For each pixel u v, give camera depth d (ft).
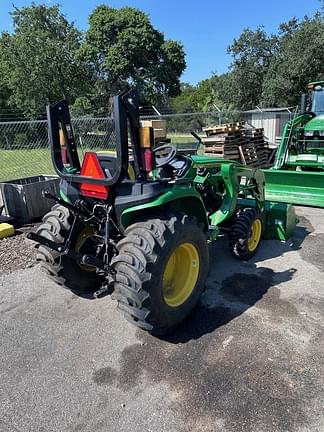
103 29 94.84
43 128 46.06
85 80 101.24
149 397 7.29
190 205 10.16
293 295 11.01
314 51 74.54
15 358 8.54
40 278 12.57
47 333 9.47
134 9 96.68
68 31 98.48
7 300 11.16
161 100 107.34
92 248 10.31
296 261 13.51
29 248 15.31
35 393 7.48
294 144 24.98
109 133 39.34
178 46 102.78
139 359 8.39
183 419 6.75
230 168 12.66
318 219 18.65
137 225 8.59
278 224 15.39
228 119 53.98
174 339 9.08
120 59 94.68
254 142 33.50
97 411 7.00
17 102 91.04
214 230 11.71
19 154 45.75
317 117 25.08
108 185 8.37
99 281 11.29
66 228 9.86
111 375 7.91
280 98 81.20
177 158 10.78
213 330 9.39
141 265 8.00
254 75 90.94
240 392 7.33
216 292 11.33
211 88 149.59
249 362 8.17
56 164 9.53
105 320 9.99
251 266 13.16
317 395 7.21
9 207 18.83
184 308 9.40
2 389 7.61
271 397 7.19
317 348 8.57
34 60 88.84
